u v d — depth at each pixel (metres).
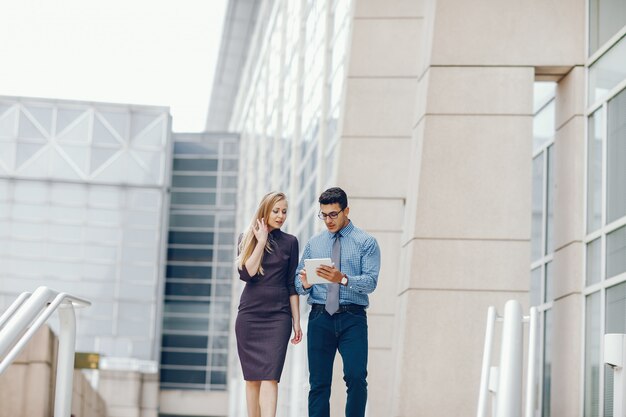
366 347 7.96
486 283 11.29
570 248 11.10
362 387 7.88
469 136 11.48
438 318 11.25
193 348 60.09
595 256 10.74
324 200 7.99
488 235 11.36
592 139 11.07
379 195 15.44
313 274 7.66
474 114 11.51
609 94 10.62
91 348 57.56
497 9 11.64
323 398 8.02
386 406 15.24
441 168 11.45
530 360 5.93
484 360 6.47
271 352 7.95
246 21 50.25
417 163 11.75
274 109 37.09
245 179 53.22
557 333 11.32
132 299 58.47
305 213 25.70
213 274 61.22
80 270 58.38
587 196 11.08
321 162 22.20
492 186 11.41
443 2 11.67
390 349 15.28
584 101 11.30
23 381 16.28
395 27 15.74
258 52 47.66
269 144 38.50
